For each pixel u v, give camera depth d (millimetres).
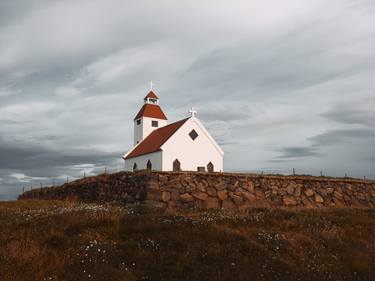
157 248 12328
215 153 42062
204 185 22953
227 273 10914
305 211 20000
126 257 11734
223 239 13352
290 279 11078
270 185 24750
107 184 26719
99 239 13008
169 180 22406
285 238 14188
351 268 12438
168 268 11094
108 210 17000
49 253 11727
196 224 14914
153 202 21375
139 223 14641
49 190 35281
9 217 16344
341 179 27828
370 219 19016
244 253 12445
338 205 25906
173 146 39781
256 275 10992
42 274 10328
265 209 20344
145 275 10742
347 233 16047
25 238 12914
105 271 10633
